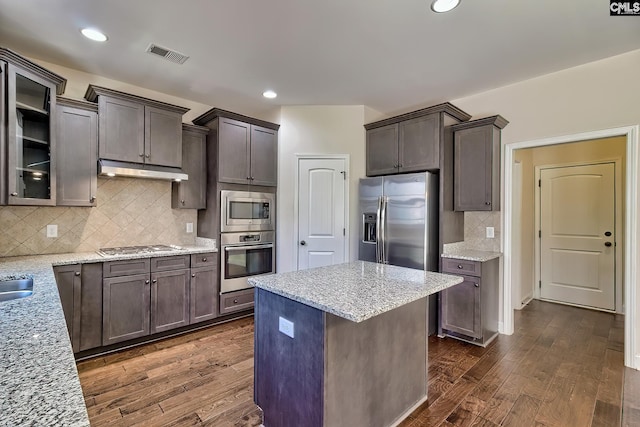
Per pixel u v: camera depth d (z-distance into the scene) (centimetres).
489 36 242
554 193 452
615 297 405
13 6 207
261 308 191
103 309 273
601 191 416
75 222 305
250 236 379
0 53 211
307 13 215
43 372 77
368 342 173
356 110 400
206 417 195
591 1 201
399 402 194
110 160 295
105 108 292
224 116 357
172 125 332
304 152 404
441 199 331
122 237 333
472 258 307
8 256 272
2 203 218
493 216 346
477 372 254
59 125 271
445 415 200
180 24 229
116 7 209
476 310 306
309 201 404
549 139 307
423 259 325
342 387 159
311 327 157
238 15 217
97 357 272
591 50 263
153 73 310
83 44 256
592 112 283
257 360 193
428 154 338
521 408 207
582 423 192
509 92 333
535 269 468
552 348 299
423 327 213
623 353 288
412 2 203
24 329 105
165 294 310
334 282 187
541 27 230
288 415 170
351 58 278
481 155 328
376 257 361
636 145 261
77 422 58
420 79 320
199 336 321
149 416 195
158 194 358
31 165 242
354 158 399
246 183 376
